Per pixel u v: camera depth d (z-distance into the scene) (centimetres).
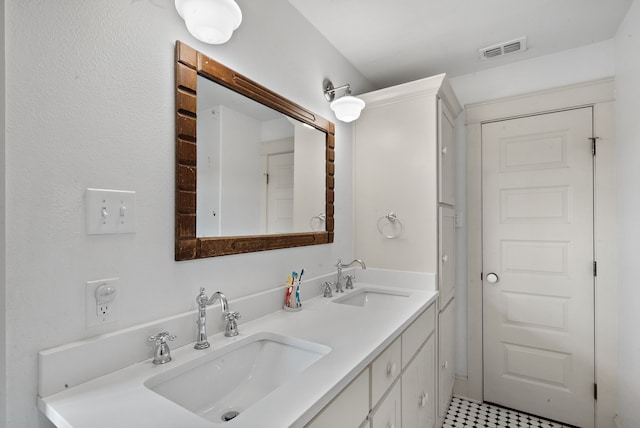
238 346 104
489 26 172
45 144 72
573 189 196
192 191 104
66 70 76
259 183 134
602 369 186
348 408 86
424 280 183
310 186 165
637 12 149
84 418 63
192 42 107
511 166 213
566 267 198
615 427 180
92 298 80
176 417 64
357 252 207
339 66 195
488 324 219
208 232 110
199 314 99
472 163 225
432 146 184
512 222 213
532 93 206
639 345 151
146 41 93
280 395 71
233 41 122
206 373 94
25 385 69
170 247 99
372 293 191
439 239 186
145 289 92
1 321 67
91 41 81
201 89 109
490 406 215
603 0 152
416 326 144
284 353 107
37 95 71
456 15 163
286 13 151
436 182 183
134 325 89
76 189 78
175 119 100
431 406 167
